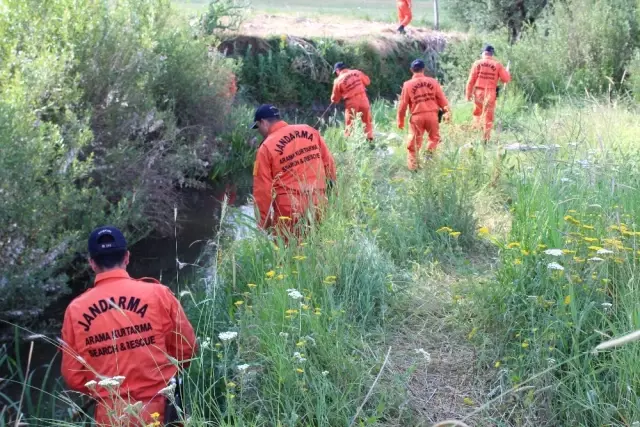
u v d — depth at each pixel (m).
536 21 18.62
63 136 7.43
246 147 12.48
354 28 20.27
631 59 15.65
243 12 18.75
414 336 4.88
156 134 10.24
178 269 7.69
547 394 3.89
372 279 5.28
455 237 6.20
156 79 10.06
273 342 4.15
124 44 8.76
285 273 5.05
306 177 6.23
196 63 11.38
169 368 3.96
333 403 3.84
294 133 6.25
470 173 7.83
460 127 10.91
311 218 5.70
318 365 4.10
